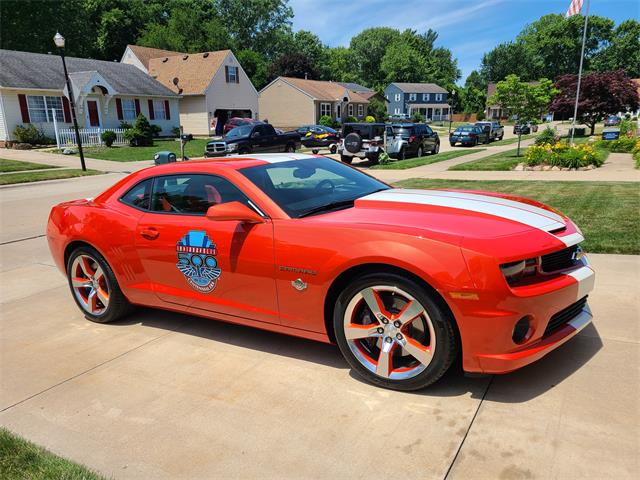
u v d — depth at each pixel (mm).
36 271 6402
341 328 3207
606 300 4289
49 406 3186
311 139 29172
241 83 43000
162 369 3604
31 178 16953
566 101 34781
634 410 2734
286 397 3123
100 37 56281
